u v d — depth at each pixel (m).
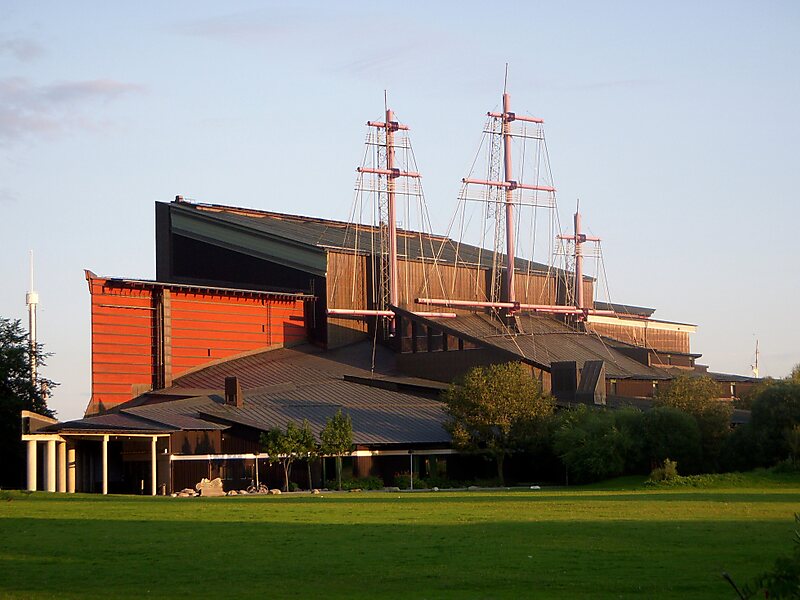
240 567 34.59
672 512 53.22
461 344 125.69
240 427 97.62
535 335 142.62
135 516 52.69
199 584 31.45
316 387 119.50
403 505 61.38
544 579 31.66
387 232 144.12
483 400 99.38
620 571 32.88
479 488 93.69
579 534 42.38
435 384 120.56
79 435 87.44
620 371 133.75
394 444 101.00
